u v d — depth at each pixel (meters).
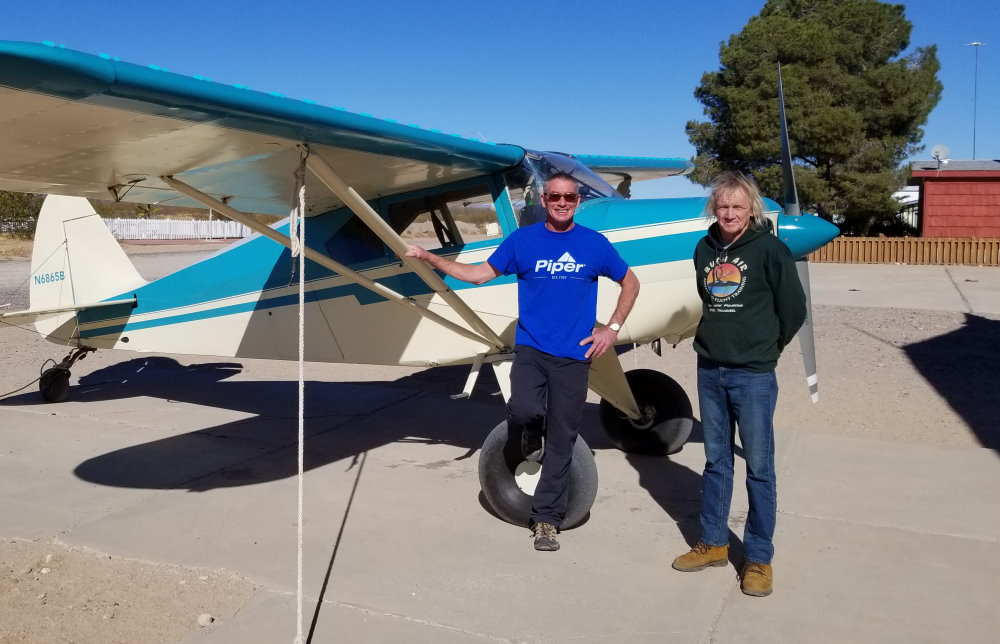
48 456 5.27
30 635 2.82
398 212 4.93
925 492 4.43
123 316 6.57
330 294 5.27
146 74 2.68
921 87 25.50
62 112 2.86
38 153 3.48
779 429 5.87
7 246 27.59
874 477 4.71
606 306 4.39
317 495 4.49
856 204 25.16
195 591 3.22
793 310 3.04
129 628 2.89
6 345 10.12
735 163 27.33
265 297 5.63
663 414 5.15
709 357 3.19
